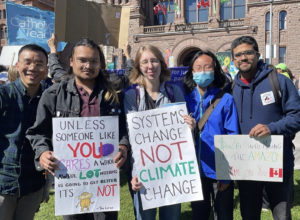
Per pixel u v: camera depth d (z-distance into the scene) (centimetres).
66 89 229
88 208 219
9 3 577
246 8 2391
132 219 396
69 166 216
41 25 600
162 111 237
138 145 233
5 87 240
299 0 2122
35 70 241
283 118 248
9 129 238
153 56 241
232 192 273
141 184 231
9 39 584
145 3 2725
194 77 274
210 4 2405
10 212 237
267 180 242
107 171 224
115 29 490
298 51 2152
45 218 408
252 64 259
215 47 2348
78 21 461
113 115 232
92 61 222
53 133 214
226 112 267
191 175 233
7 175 234
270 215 395
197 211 278
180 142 235
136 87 257
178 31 2439
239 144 249
